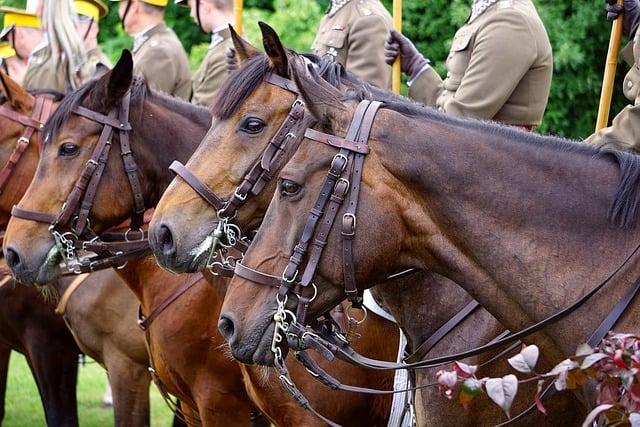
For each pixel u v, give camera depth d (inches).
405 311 285.7
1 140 401.7
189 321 360.8
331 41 443.8
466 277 239.9
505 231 236.4
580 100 645.9
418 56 395.5
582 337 232.5
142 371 410.3
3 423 551.2
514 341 249.3
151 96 358.9
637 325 228.7
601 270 233.0
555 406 265.9
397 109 246.5
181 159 355.3
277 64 284.0
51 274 350.0
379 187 237.1
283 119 283.4
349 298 239.1
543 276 234.4
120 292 406.3
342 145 238.4
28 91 413.1
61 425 464.8
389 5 689.0
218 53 489.4
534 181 237.6
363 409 323.3
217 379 360.5
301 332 238.5
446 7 675.4
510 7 367.6
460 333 276.4
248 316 240.8
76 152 349.7
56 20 492.4
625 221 233.1
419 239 240.4
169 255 284.7
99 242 351.6
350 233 235.3
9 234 350.6
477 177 237.8
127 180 351.9
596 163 239.9
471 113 362.0
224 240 286.7
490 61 362.0
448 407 274.7
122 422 411.2
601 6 625.6
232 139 284.8
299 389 320.2
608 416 191.5
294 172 238.7
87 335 416.5
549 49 372.8
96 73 377.7
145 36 508.4
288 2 748.6
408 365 246.1
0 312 467.2
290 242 239.0
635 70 304.3
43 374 462.3
